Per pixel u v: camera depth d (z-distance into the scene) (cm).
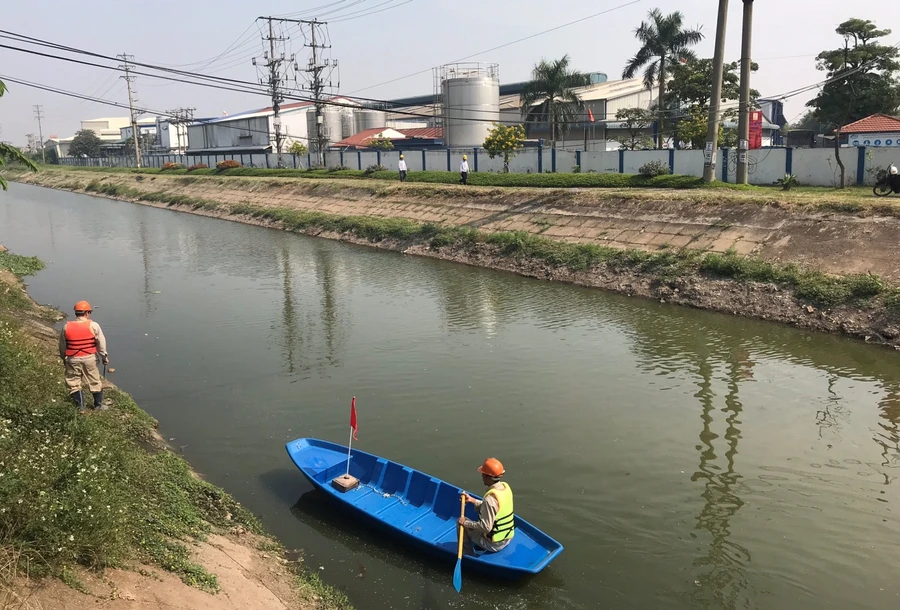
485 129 6519
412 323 1947
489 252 2886
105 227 4347
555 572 833
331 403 1352
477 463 1104
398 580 808
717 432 1227
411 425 1248
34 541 598
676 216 2598
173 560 705
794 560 862
